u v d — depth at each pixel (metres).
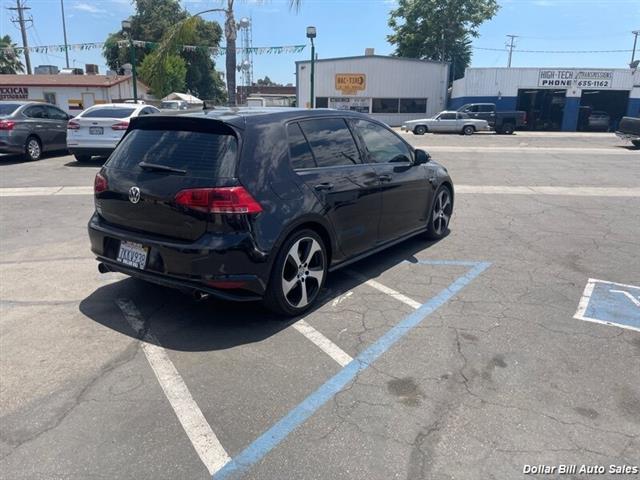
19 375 3.37
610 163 15.58
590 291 4.92
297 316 4.30
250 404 3.08
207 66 56.22
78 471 2.53
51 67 44.09
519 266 5.65
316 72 38.41
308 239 4.24
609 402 3.11
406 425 2.88
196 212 3.67
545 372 3.45
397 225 5.61
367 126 5.25
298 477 2.50
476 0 46.47
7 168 12.62
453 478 2.49
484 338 3.92
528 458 2.63
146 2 49.97
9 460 2.60
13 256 5.84
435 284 5.08
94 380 3.32
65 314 4.30
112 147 13.03
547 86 35.94
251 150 3.85
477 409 3.03
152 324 4.13
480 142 24.53
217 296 3.75
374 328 4.09
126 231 4.09
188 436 2.79
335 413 2.99
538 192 10.38
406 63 38.62
